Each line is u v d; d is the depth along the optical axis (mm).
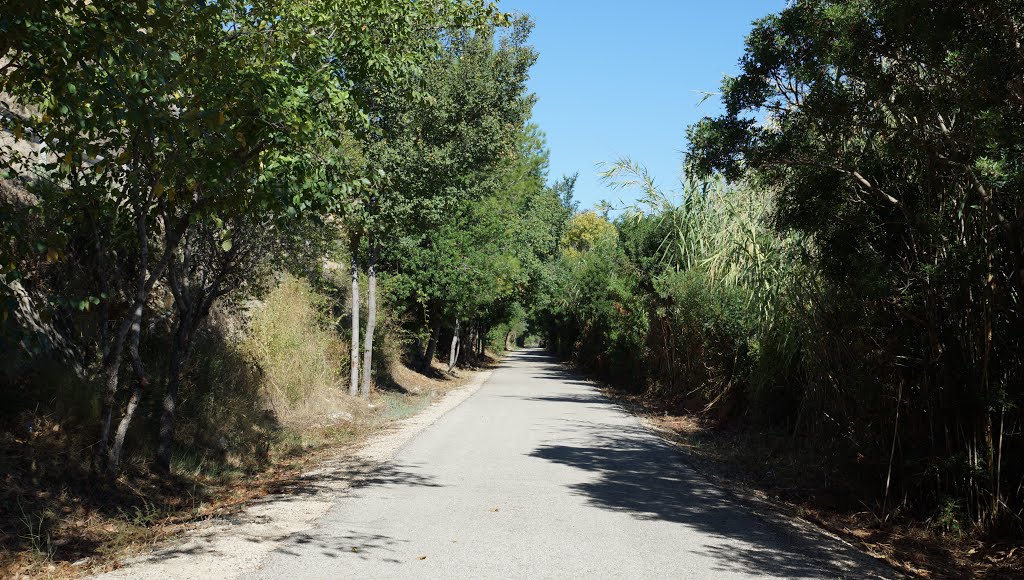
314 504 7598
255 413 12938
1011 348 7293
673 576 5277
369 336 19016
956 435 7816
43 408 8055
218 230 9320
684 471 10289
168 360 11352
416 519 6938
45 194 7254
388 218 9344
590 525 6844
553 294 45062
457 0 10203
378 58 9148
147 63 6051
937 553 6891
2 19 5078
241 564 5316
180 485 8562
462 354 52031
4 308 5504
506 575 5180
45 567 5230
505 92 18672
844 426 10086
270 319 15430
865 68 7449
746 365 15664
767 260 12859
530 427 15078
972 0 6438
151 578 4953
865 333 8805
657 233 24000
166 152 7008
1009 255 7285
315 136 7832
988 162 6449
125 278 10688
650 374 23703
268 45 7824
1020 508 7188
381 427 15102
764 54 8086
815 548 6344
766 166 8648
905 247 8398
